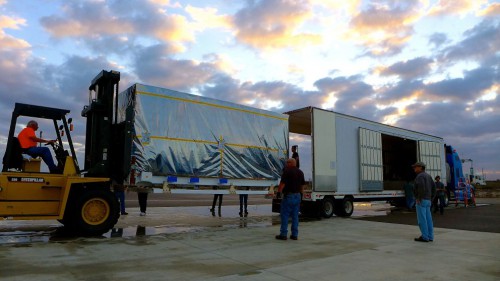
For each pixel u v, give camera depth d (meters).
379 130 15.50
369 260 5.97
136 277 4.81
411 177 20.11
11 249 6.43
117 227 9.43
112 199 8.22
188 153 9.75
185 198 25.59
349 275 5.04
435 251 6.77
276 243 7.46
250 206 18.05
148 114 9.10
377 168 15.10
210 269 5.29
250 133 11.40
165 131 9.35
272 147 12.01
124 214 12.20
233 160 10.80
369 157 14.73
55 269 5.11
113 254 6.16
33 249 6.45
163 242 7.37
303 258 6.08
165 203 18.92
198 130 10.06
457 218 13.05
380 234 8.81
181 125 9.70
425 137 18.45
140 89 9.04
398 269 5.40
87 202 7.95
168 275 4.93
